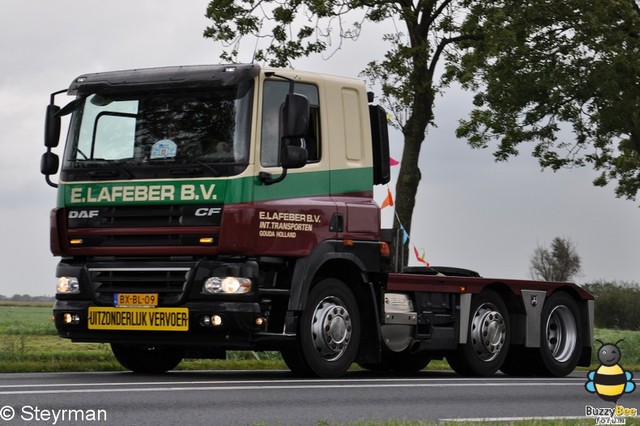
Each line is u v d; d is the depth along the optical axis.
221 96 16.14
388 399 13.65
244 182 15.80
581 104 38.94
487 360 20.00
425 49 34.84
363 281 17.48
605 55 36.56
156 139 16.28
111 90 16.70
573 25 36.59
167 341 16.05
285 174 16.11
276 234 16.11
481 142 41.12
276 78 16.39
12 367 17.44
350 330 17.17
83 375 16.52
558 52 37.50
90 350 21.42
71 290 16.56
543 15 36.38
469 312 19.75
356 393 14.20
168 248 15.98
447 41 36.44
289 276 16.42
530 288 20.72
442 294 19.34
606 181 48.97
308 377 16.92
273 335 16.06
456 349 19.73
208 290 15.80
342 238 17.11
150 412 11.18
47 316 47.00
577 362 21.48
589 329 21.69
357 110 17.61
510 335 20.62
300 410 11.98
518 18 36.09
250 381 15.45
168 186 16.03
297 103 15.70
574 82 37.22
